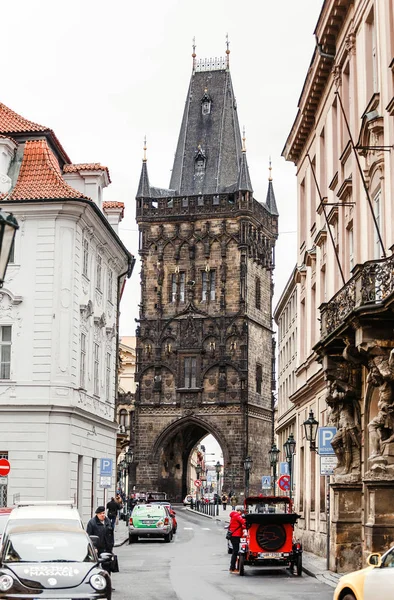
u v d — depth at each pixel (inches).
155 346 5128.0
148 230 5251.0
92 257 2214.6
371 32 1305.4
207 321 5083.7
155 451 5054.1
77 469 2038.6
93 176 2274.9
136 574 1365.7
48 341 1961.1
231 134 5477.4
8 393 1948.8
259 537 1344.7
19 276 1994.3
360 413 1314.0
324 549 1651.1
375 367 1055.0
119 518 3457.2
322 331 1300.4
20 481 1910.7
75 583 720.3
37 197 1979.6
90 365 2187.5
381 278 1033.5
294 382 2965.1
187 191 5310.0
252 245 5216.5
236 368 5009.8
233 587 1166.3
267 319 5428.2
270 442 5369.1
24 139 2119.8
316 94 1759.4
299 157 2112.5
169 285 5187.0
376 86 1279.5
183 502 5255.9
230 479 4940.9
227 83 5590.6
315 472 1839.3
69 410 1941.4
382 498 1095.0
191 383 5064.0
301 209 2112.5
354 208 1369.3
